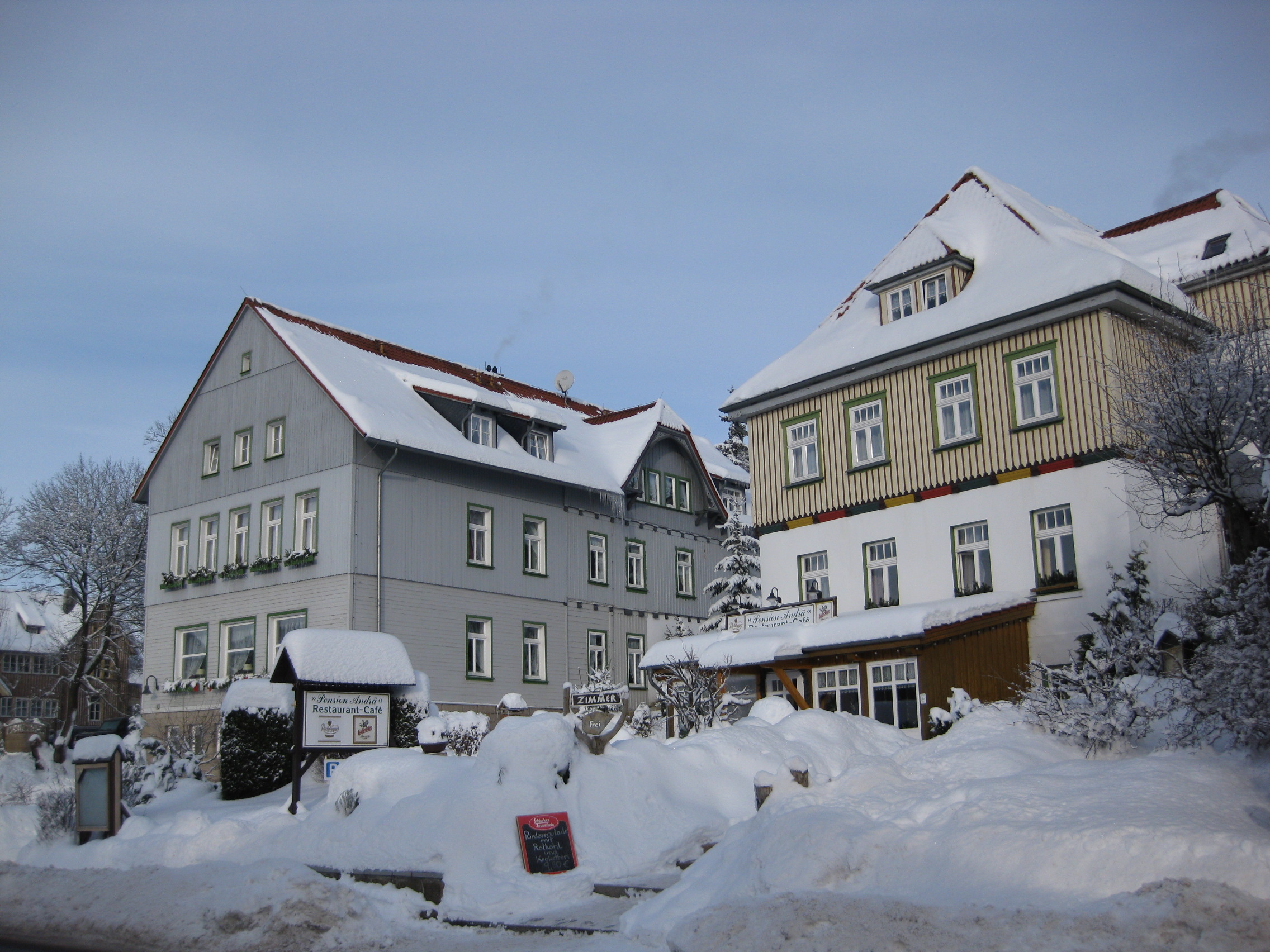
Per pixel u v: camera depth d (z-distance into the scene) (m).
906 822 10.41
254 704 22.55
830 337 28.22
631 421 41.16
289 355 32.47
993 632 21.88
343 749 17.08
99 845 15.84
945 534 24.00
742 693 24.94
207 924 10.78
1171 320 21.41
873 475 25.53
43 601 51.28
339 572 29.45
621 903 11.23
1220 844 8.23
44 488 48.38
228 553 33.00
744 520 41.81
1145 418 15.90
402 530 30.75
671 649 25.95
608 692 26.94
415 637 30.53
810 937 7.95
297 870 11.59
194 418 35.31
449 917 11.18
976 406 23.72
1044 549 22.33
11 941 11.05
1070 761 12.68
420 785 14.25
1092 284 21.50
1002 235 25.80
